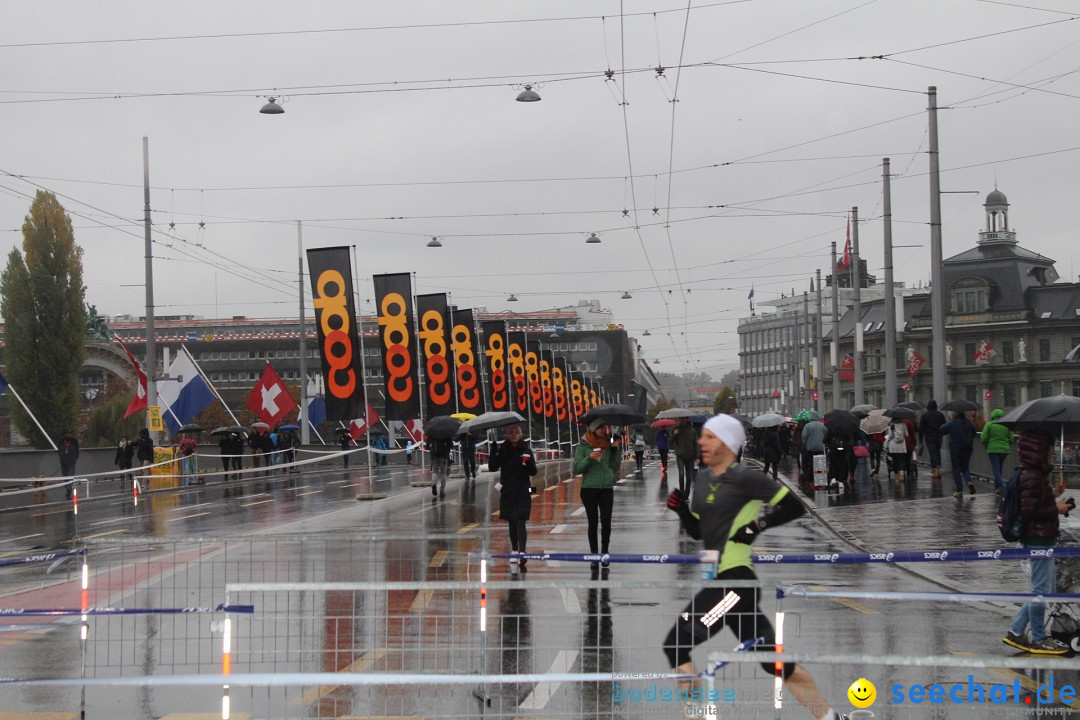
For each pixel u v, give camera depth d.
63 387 66.75
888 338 47.28
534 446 76.75
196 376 49.94
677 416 34.31
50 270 66.62
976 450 36.91
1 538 25.02
